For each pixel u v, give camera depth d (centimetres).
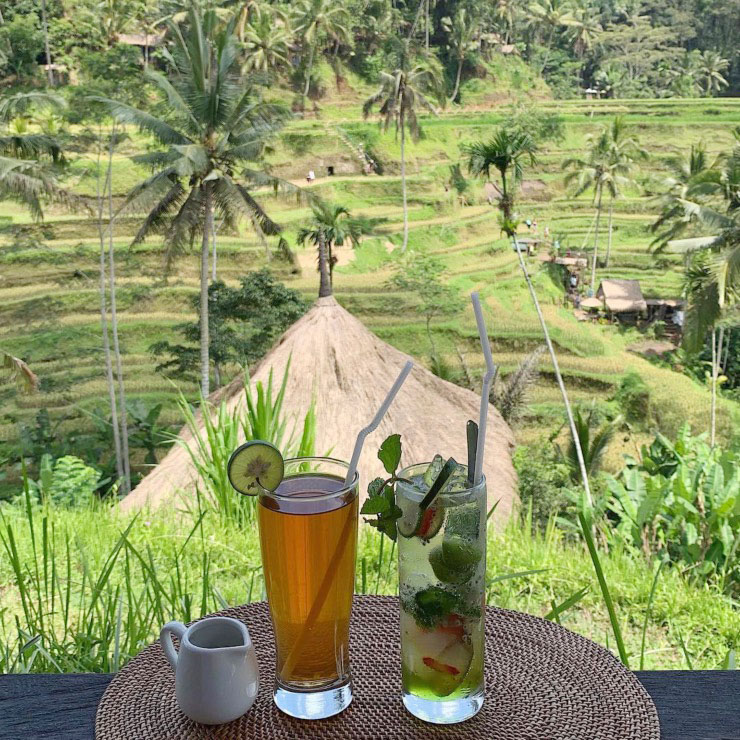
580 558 478
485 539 86
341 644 89
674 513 624
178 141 2312
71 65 5306
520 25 7150
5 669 136
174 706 90
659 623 416
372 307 4116
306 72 6053
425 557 83
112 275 2891
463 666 85
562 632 106
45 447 2891
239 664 86
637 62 7288
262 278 3219
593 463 1647
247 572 361
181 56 2347
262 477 88
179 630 90
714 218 2522
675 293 4512
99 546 403
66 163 2675
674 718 89
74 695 94
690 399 3516
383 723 87
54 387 3216
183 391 3219
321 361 1198
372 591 271
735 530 584
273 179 2438
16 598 315
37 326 3553
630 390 3588
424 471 88
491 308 4234
